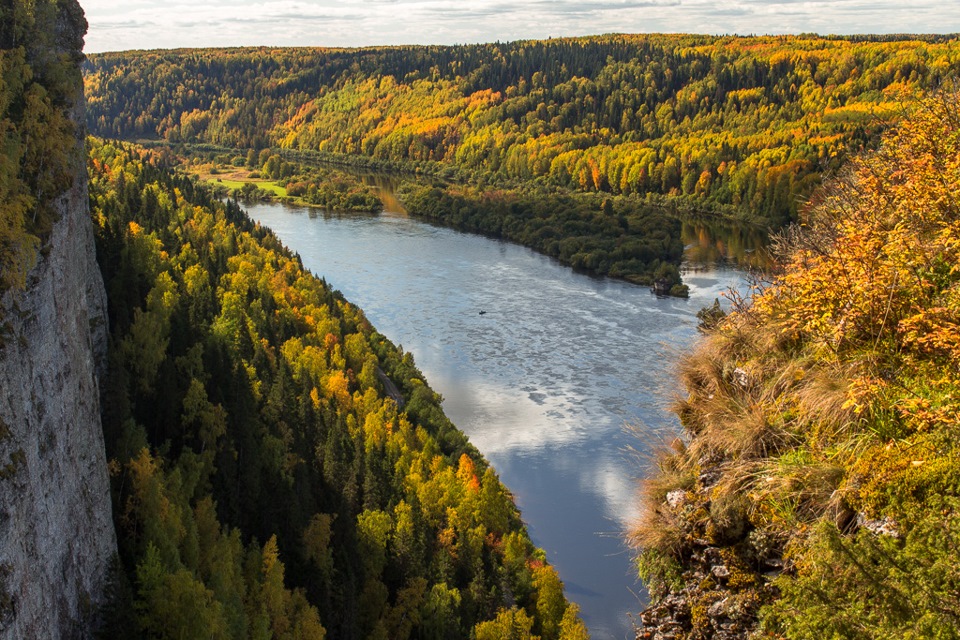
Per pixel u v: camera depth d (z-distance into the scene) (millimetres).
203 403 59594
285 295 111375
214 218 139375
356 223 199375
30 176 36375
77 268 43031
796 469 11383
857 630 9188
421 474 75250
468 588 63812
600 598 65750
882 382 11781
